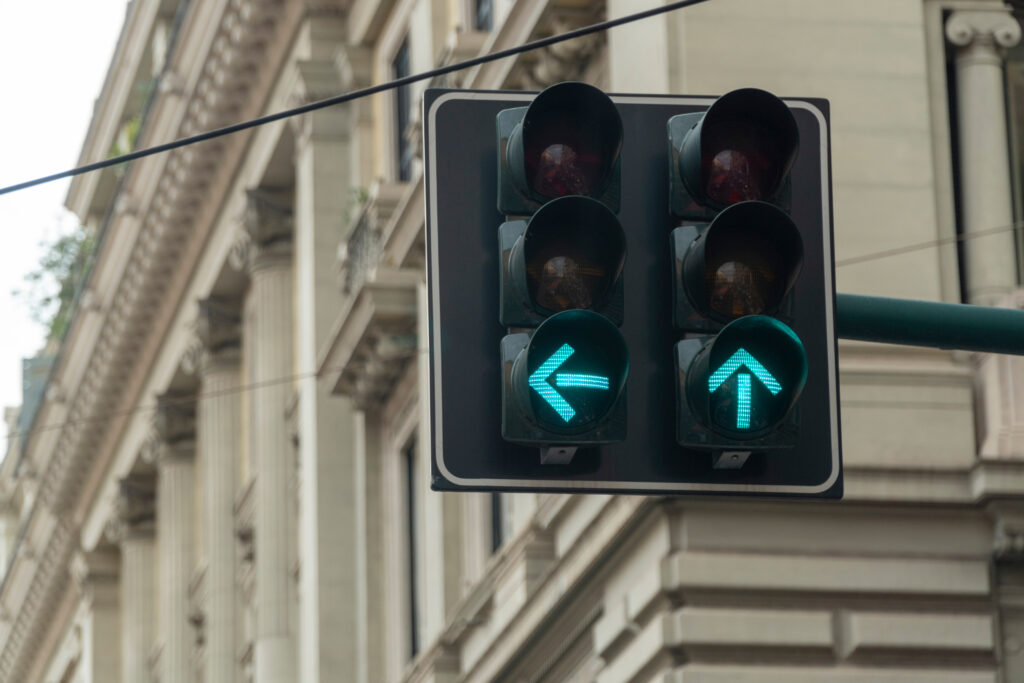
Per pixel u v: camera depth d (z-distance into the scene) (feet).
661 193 40.47
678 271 38.93
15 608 306.14
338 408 155.02
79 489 261.03
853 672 85.87
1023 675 87.25
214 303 199.31
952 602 87.45
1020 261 93.30
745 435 37.27
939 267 91.25
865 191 91.35
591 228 37.68
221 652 195.62
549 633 104.06
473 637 117.91
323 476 153.17
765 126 39.06
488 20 128.06
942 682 86.12
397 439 144.36
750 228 37.91
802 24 92.43
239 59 172.86
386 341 136.77
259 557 174.50
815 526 87.35
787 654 85.97
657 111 40.93
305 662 152.97
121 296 222.89
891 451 87.45
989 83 94.84
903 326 42.04
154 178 200.44
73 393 248.11
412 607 141.69
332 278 158.40
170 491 222.89
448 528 126.72
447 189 40.78
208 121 184.03
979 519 88.43
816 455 39.86
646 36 92.63
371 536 146.61
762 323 37.11
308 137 160.76
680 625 85.25
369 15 154.40
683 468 39.24
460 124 41.19
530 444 37.93
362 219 140.97
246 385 197.06
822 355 40.52
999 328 42.29
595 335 37.14
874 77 92.84
